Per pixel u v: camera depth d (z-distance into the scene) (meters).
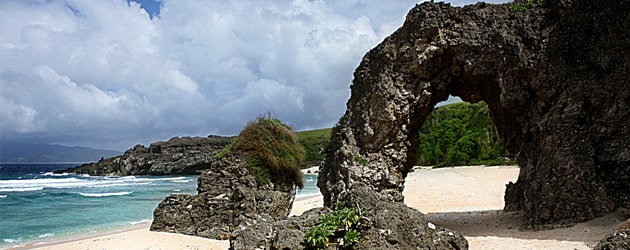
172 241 20.81
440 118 96.94
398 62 20.67
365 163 19.89
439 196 36.81
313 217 13.62
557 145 18.77
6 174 132.38
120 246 20.00
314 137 112.19
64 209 39.22
